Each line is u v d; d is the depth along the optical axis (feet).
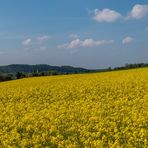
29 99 79.00
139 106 56.80
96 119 48.29
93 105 60.85
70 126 47.03
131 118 48.34
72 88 89.40
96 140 38.65
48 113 55.62
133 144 36.81
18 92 91.45
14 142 40.27
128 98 69.21
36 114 55.42
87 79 115.03
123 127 43.57
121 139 39.32
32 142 39.91
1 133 44.50
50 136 41.55
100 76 127.54
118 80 99.30
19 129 48.60
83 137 39.65
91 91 81.25
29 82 129.18
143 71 133.90
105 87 85.87
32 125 48.52
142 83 87.40
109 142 37.14
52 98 76.74
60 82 111.14
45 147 38.37
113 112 54.65
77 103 64.54
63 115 53.01
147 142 36.09
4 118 55.31
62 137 40.68
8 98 84.12
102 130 42.50
